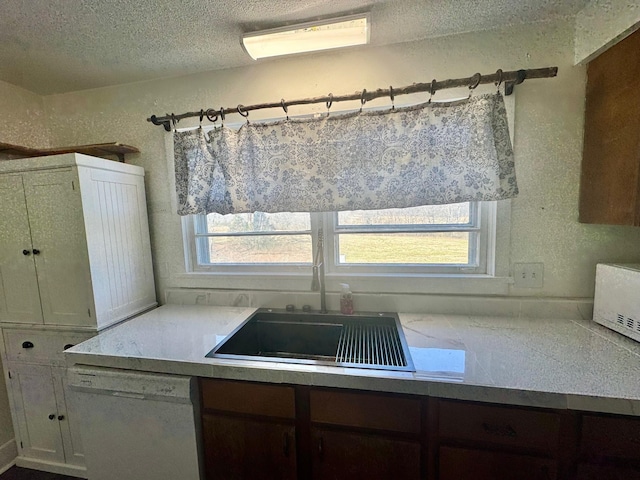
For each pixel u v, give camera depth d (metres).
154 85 1.78
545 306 1.46
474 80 1.30
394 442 1.04
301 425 1.12
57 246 1.49
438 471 1.03
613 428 0.89
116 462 1.29
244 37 1.31
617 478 0.90
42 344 1.58
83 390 1.27
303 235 1.77
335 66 1.56
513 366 1.03
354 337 1.44
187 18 1.25
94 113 1.88
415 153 1.37
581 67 1.33
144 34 1.35
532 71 1.25
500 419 0.96
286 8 1.21
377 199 1.42
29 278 1.55
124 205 1.66
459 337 1.27
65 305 1.52
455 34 1.43
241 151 1.54
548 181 1.41
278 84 1.64
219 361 1.15
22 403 1.67
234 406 1.16
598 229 1.39
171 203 1.83
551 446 0.93
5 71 1.63
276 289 1.75
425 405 1.01
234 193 1.55
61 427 1.63
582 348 1.14
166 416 1.20
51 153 1.73
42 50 1.45
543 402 0.89
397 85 1.51
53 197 1.46
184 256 1.85
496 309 1.51
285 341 1.65
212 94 1.72
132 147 1.73
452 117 1.33
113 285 1.59
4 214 1.53
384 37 1.45
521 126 1.40
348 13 1.25
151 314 1.68
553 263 1.45
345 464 1.09
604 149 1.22
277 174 1.51
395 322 1.47
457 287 1.54
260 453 1.16
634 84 1.06
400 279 1.59
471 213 1.58
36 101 1.91
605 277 1.30
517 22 1.36
